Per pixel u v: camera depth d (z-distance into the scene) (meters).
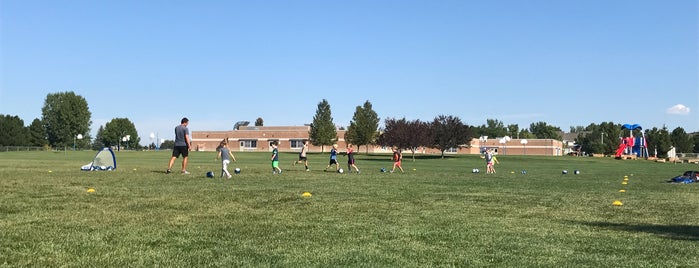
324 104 104.19
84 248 7.16
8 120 127.56
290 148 121.06
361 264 6.58
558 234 8.78
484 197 14.43
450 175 26.89
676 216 11.11
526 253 7.32
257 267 6.36
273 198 13.20
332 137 103.88
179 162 42.59
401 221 9.88
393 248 7.51
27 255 6.68
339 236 8.32
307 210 11.14
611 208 12.38
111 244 7.45
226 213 10.52
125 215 9.98
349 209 11.39
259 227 9.01
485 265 6.63
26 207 10.74
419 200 13.36
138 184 16.47
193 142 127.06
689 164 66.12
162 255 6.86
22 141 127.31
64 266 6.24
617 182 22.91
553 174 31.06
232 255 6.94
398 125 74.50
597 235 8.75
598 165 56.31
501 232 8.88
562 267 6.58
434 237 8.35
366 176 24.12
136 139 164.25
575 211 11.74
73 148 133.50
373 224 9.48
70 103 135.25
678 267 6.65
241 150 123.62
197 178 19.70
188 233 8.34
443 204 12.62
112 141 158.62
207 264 6.45
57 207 10.83
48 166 29.14
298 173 25.62
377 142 87.12
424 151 120.81
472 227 9.34
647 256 7.22
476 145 125.00
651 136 125.94
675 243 8.12
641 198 15.00
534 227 9.45
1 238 7.65
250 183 17.88
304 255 7.00
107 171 23.50
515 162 64.31
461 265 6.62
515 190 17.06
